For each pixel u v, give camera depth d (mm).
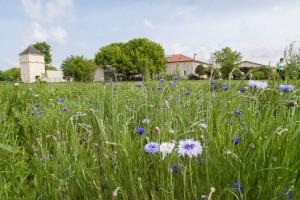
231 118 1632
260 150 1229
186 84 3941
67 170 1608
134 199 1402
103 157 1697
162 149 1388
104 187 1560
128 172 1482
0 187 1597
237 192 1244
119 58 57594
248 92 2029
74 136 1992
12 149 1724
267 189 1173
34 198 1560
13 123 3023
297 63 2480
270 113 1544
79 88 7688
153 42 60719
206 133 1630
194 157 1457
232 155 1310
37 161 1779
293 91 1858
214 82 2773
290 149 1137
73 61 48500
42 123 2973
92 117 2635
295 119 1446
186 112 2260
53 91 6734
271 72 2477
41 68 64938
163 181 1328
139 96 3158
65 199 1478
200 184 1363
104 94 3559
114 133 1813
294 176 1089
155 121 2074
